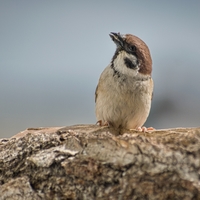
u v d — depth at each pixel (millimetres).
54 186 7855
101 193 7496
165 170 7219
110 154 7590
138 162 7387
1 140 8945
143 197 7234
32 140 8344
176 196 7078
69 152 7887
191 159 7234
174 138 7598
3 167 8375
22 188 8008
